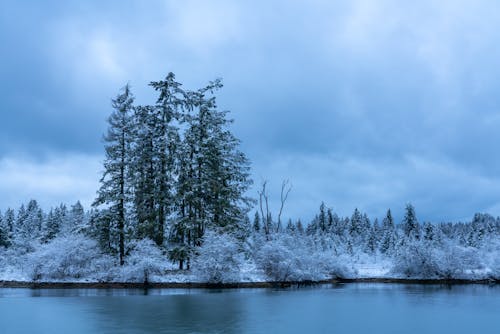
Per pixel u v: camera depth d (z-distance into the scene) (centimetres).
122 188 3619
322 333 1357
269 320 1606
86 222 3625
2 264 3972
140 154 3744
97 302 2131
